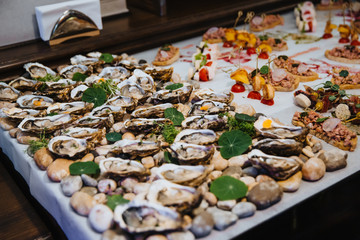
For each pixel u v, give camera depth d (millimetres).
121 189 512
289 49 1048
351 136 620
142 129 627
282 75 821
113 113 679
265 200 479
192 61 947
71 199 499
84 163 550
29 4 987
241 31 1069
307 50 1036
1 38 974
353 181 555
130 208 453
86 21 998
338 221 556
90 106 717
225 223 451
